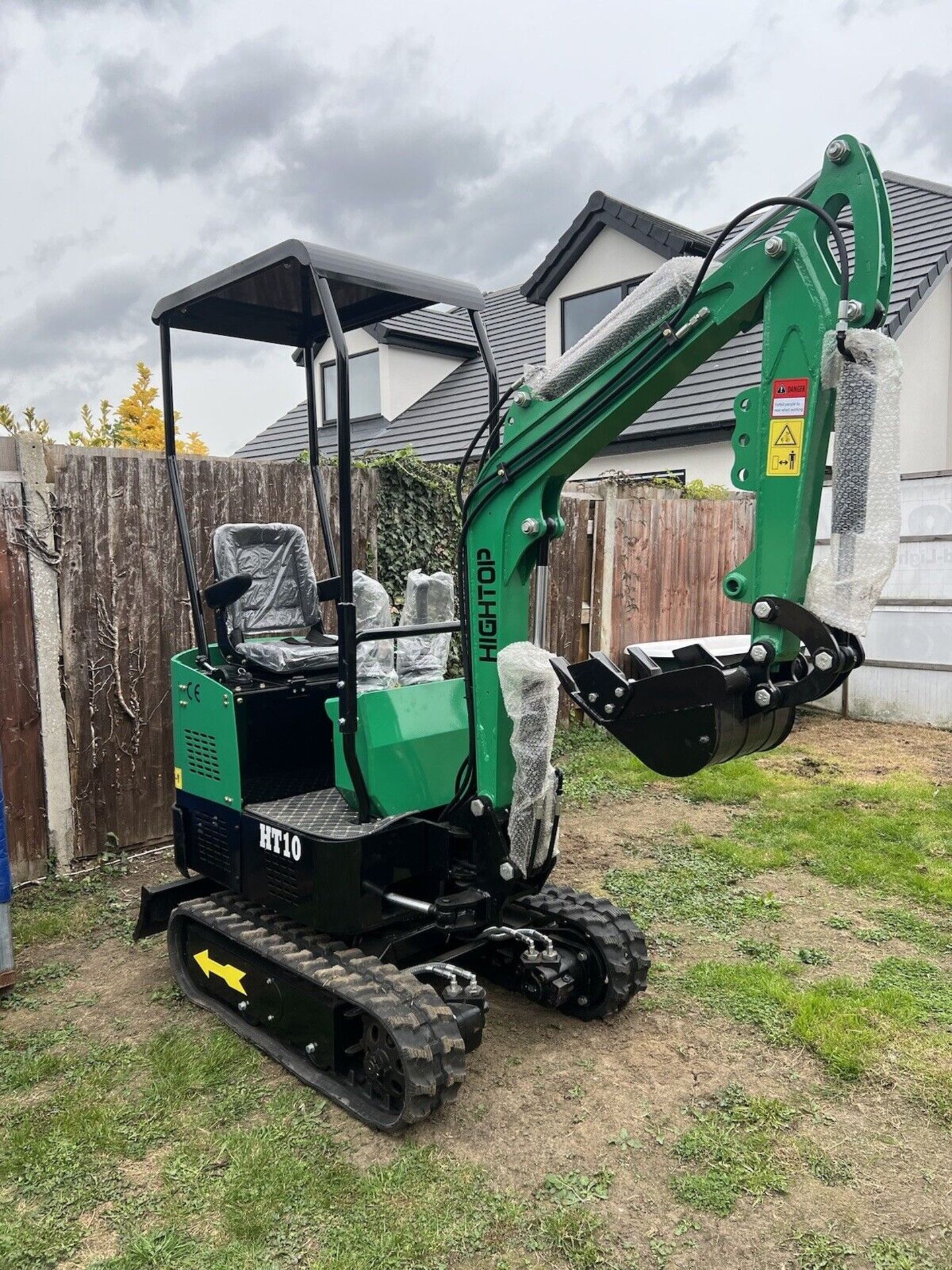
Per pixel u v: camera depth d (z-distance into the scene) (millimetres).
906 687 8750
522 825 2930
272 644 3764
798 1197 2547
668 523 8570
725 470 10508
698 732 2516
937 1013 3479
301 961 3061
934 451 11375
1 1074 3123
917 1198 2545
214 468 5289
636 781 6566
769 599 2414
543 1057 3232
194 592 3666
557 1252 2350
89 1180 2609
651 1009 3555
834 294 2305
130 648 5023
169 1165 2662
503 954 3521
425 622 3717
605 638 8000
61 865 4828
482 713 3061
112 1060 3199
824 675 2355
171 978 3814
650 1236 2406
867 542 2225
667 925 4289
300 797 3551
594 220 11891
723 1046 3299
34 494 4586
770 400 2426
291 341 4207
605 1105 2955
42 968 3896
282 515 5617
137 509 4992
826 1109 2938
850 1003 3537
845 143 2266
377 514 6129
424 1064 2691
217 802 3547
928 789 6348
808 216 2344
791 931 4223
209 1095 3004
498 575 2986
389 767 3107
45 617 4668
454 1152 2725
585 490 7938
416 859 3166
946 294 11328
